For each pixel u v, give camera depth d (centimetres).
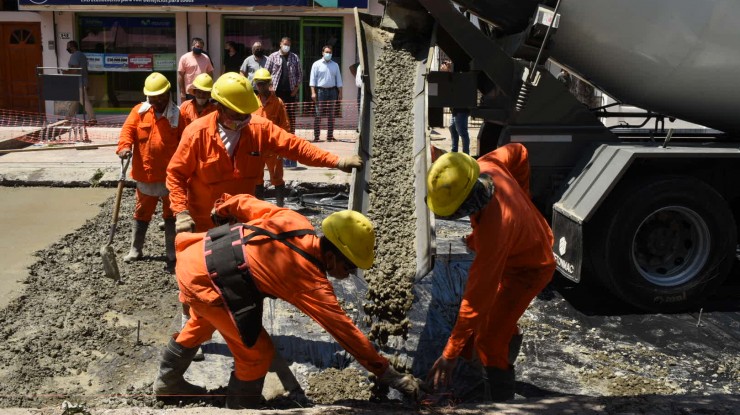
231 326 372
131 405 430
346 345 354
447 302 595
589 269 612
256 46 1310
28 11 1681
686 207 580
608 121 1027
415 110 580
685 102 633
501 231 365
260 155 476
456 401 447
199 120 471
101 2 1609
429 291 616
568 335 548
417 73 617
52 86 1422
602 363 505
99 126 1565
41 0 1612
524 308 414
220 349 515
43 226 808
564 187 604
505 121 623
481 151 736
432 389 382
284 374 458
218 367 489
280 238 355
